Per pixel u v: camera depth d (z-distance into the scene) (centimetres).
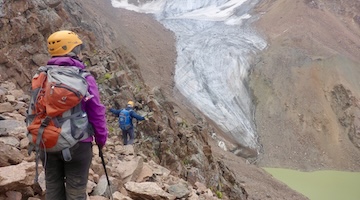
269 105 6675
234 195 2050
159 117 1698
